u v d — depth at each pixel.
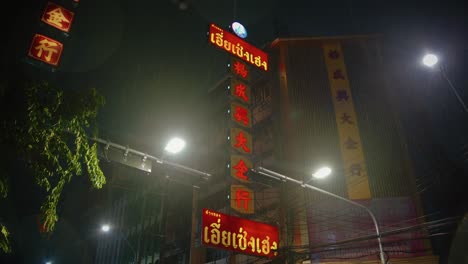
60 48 8.62
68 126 6.18
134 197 38.34
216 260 24.34
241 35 22.39
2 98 5.60
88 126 6.66
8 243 5.91
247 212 18.92
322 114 21.62
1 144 5.59
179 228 28.83
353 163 19.73
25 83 5.79
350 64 22.95
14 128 5.55
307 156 20.58
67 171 6.22
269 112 24.31
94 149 6.54
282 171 20.75
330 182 19.47
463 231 12.35
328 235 18.20
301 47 24.25
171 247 28.88
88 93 6.48
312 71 23.19
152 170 12.59
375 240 17.41
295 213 19.20
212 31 20.67
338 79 22.50
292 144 21.08
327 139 20.81
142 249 33.91
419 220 17.44
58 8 8.90
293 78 23.12
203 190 27.67
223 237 15.22
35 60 8.19
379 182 19.00
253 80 25.55
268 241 16.36
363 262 17.20
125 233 37.47
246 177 19.20
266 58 23.02
